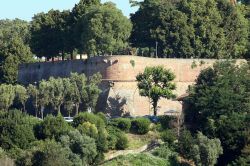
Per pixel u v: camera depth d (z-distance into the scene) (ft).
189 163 555.28
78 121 581.94
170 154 554.87
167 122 596.29
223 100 592.60
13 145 557.33
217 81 607.37
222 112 589.32
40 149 531.91
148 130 586.86
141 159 543.80
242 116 581.12
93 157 546.26
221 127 575.38
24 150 545.44
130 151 563.89
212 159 550.36
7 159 520.01
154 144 570.87
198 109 597.93
